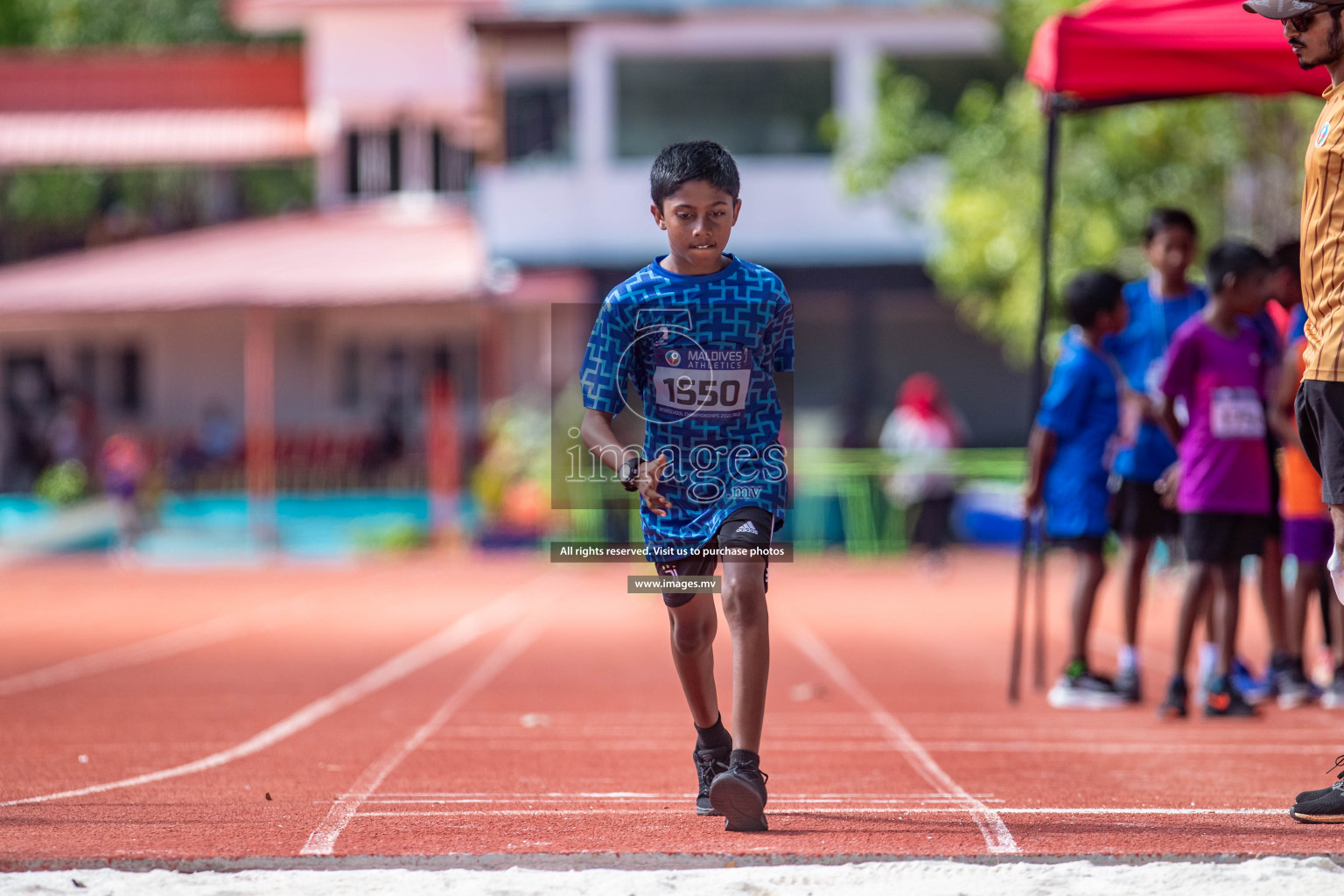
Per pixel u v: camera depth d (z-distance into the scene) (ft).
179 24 435.53
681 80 291.79
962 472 264.11
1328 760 71.97
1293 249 84.58
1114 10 88.84
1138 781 65.72
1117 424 94.48
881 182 260.21
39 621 165.27
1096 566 94.63
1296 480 90.53
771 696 100.89
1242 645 127.95
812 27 288.51
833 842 50.83
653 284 53.78
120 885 45.16
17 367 357.41
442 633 149.07
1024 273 223.10
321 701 98.02
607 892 44.19
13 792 63.31
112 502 269.44
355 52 361.51
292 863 47.75
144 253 337.72
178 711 92.63
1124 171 211.82
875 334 318.65
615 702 97.40
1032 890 44.32
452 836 52.39
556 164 296.10
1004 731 83.05
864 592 202.08
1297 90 91.30
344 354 350.84
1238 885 44.62
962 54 288.10
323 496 310.04
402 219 357.20
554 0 289.53
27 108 366.84
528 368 344.28
